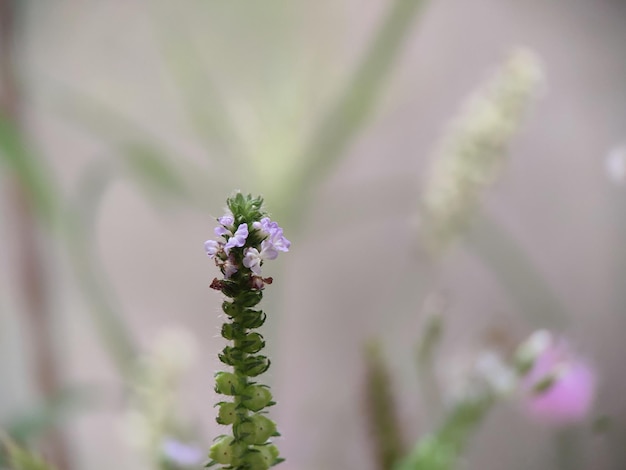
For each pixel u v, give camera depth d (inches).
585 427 16.1
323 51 19.2
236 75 19.4
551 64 23.0
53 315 22.0
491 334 13.5
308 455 20.1
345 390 21.9
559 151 23.0
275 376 16.9
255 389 8.0
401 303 22.4
